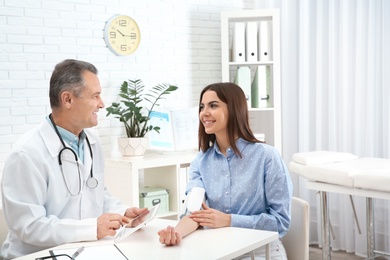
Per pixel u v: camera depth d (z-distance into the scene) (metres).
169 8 4.81
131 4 4.55
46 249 2.10
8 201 2.21
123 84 4.29
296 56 5.11
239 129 2.57
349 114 4.73
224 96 2.55
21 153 2.26
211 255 1.90
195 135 4.58
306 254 2.53
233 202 2.56
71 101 2.33
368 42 4.53
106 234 2.15
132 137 4.24
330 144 4.83
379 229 4.63
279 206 2.49
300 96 5.00
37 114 4.01
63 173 2.36
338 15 4.77
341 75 4.75
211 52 5.12
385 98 4.48
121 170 4.07
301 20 4.96
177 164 4.29
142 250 1.98
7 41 3.86
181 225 2.21
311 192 5.06
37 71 4.01
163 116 4.48
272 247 2.51
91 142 2.53
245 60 4.92
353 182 3.10
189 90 4.98
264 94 4.86
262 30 4.85
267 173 2.53
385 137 4.50
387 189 2.95
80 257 1.90
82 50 4.27
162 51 4.77
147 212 2.41
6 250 2.39
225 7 5.19
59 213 2.37
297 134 5.15
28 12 3.95
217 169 2.62
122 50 4.47
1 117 3.84
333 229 4.89
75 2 4.21
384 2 4.42
